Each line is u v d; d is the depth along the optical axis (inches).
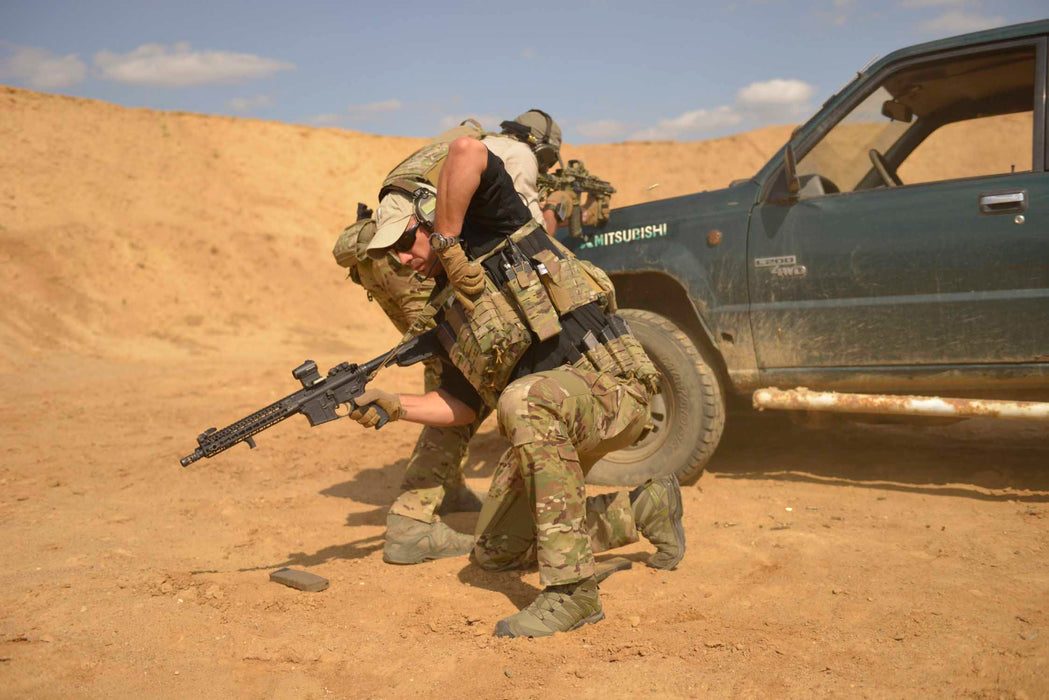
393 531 145.8
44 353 521.3
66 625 118.0
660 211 190.7
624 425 118.4
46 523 170.1
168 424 293.0
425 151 139.4
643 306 198.8
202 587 132.9
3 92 858.1
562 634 112.0
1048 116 159.8
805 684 96.7
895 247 165.3
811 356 175.2
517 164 148.9
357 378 123.6
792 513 166.4
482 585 133.6
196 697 98.4
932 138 184.7
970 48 168.2
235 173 910.4
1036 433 223.5
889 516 161.2
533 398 111.2
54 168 785.6
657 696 95.3
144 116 931.3
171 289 685.9
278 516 177.0
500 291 116.1
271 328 689.0
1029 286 155.9
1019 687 93.8
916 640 107.0
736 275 180.4
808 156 181.9
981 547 141.1
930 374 165.5
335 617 121.5
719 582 130.5
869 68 179.0
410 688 99.6
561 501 111.3
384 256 135.5
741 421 249.3
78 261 661.3
